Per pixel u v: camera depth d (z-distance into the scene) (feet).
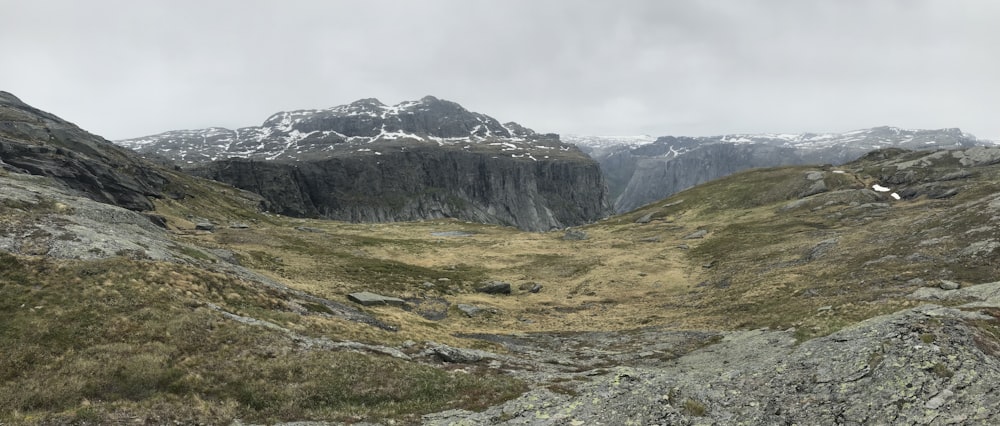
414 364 101.35
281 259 264.72
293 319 123.34
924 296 125.08
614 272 298.76
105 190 413.18
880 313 116.78
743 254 284.41
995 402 54.08
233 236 328.49
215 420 69.31
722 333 144.46
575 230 529.04
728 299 191.42
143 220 200.75
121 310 98.07
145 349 86.33
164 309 102.73
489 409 77.97
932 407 56.95
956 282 135.85
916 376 63.26
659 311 202.90
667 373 90.53
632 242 406.00
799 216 375.25
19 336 83.05
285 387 82.02
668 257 327.88
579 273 311.06
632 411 71.61
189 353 88.69
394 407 79.56
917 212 303.89
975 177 384.06
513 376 101.86
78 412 64.64
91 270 110.52
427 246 428.15
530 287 274.36
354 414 74.79
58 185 276.82
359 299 199.72
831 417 61.57
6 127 505.25
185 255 156.76
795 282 184.75
